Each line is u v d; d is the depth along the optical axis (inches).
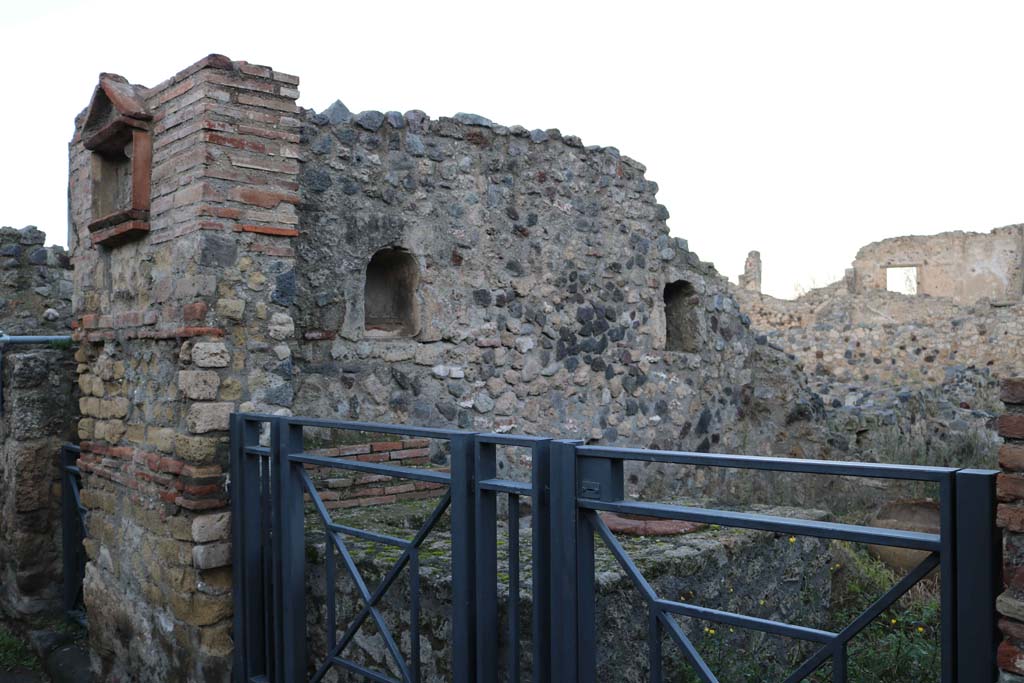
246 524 145.9
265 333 155.2
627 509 85.0
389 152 215.5
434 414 221.8
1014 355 524.1
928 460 360.2
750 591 149.3
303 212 200.5
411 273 221.9
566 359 253.8
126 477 170.6
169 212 155.9
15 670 201.9
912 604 172.2
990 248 828.0
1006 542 61.9
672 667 129.5
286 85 157.6
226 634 149.3
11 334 266.5
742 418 315.6
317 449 189.0
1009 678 60.3
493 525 102.8
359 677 132.5
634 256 275.4
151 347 161.6
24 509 218.4
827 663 149.5
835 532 69.7
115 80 165.6
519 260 242.5
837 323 563.8
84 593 191.2
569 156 256.8
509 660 104.0
